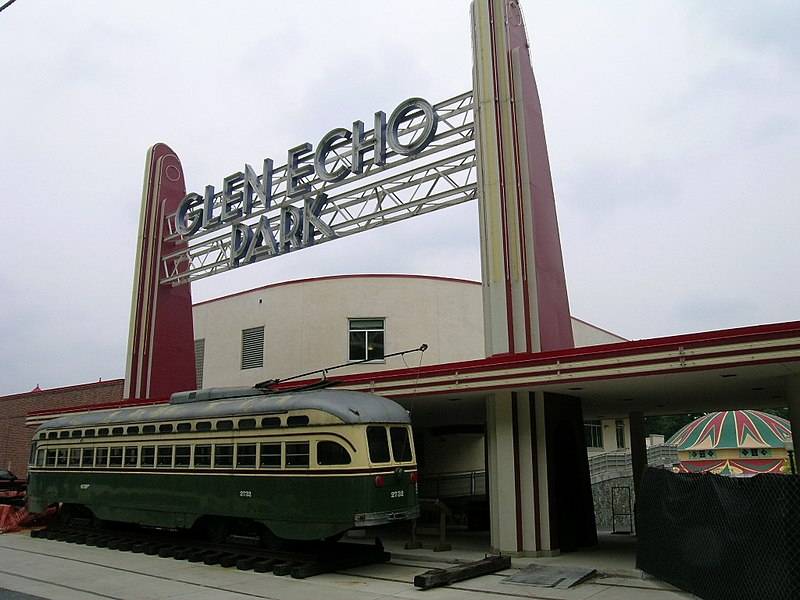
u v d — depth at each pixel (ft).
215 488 47.09
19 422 118.93
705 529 31.30
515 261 50.78
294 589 37.14
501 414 48.21
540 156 54.85
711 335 38.04
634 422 70.69
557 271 53.52
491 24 56.29
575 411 53.26
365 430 41.63
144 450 53.42
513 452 47.37
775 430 117.70
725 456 119.03
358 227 66.54
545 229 52.90
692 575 32.37
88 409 78.43
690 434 125.29
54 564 46.47
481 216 53.26
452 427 88.02
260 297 90.79
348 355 84.12
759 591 26.45
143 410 55.93
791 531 24.99
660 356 39.52
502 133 53.88
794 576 24.61
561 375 43.24
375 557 45.09
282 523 42.60
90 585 38.55
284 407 44.34
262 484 44.19
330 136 71.46
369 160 66.69
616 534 71.31
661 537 36.65
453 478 92.94
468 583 38.29
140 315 87.97
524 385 45.06
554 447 49.67
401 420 44.65
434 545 53.93
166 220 91.61
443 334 85.71
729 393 52.85
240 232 79.56
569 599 33.76
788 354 35.35
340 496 40.52
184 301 90.17
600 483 97.86
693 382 44.57
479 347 87.61
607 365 41.45
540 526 46.96
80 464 59.52
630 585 37.06
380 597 34.83
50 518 69.77
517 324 49.57
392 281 86.17
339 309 85.51
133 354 86.63
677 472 35.14
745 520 27.76
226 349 92.94
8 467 118.11
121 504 54.24
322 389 47.03
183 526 48.80
